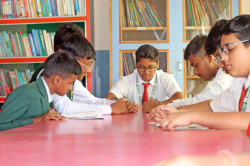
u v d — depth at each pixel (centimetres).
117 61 283
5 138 52
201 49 170
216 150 36
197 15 281
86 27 287
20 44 309
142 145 41
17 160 32
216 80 166
